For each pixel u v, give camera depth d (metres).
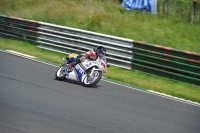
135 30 46.50
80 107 22.25
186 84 33.12
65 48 39.25
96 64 27.91
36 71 30.98
